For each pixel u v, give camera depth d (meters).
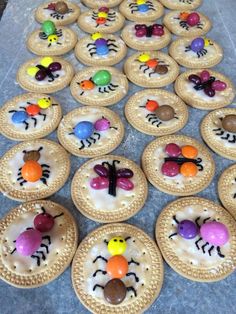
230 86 0.29
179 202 0.22
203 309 0.18
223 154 0.24
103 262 0.19
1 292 0.19
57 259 0.19
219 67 0.31
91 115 0.27
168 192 0.22
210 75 0.30
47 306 0.18
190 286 0.19
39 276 0.19
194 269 0.19
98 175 0.23
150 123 0.26
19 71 0.30
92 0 0.37
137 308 0.18
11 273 0.19
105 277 0.19
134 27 0.34
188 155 0.24
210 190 0.23
